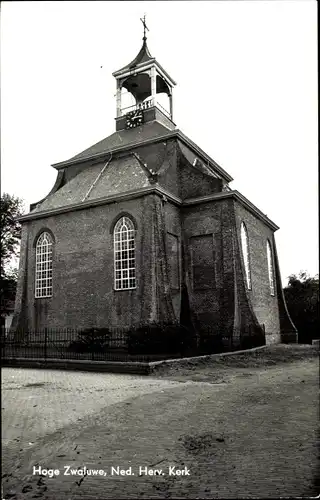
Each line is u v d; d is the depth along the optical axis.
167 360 16.03
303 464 5.73
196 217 26.62
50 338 26.16
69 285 26.14
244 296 24.52
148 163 29.25
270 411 9.12
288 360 20.45
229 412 9.06
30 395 11.12
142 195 24.23
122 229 24.81
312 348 26.84
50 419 8.52
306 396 10.84
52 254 27.38
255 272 29.28
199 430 7.64
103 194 26.42
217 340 21.27
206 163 33.81
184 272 26.30
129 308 23.52
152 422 8.26
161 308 22.58
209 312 25.11
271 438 7.06
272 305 32.50
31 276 28.14
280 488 4.91
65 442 6.98
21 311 27.67
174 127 35.12
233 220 25.33
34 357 18.47
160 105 33.66
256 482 5.14
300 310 37.31
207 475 5.43
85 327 24.88
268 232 33.78
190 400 10.38
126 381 13.54
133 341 19.14
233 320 23.62
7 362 18.38
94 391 11.70
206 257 25.95
